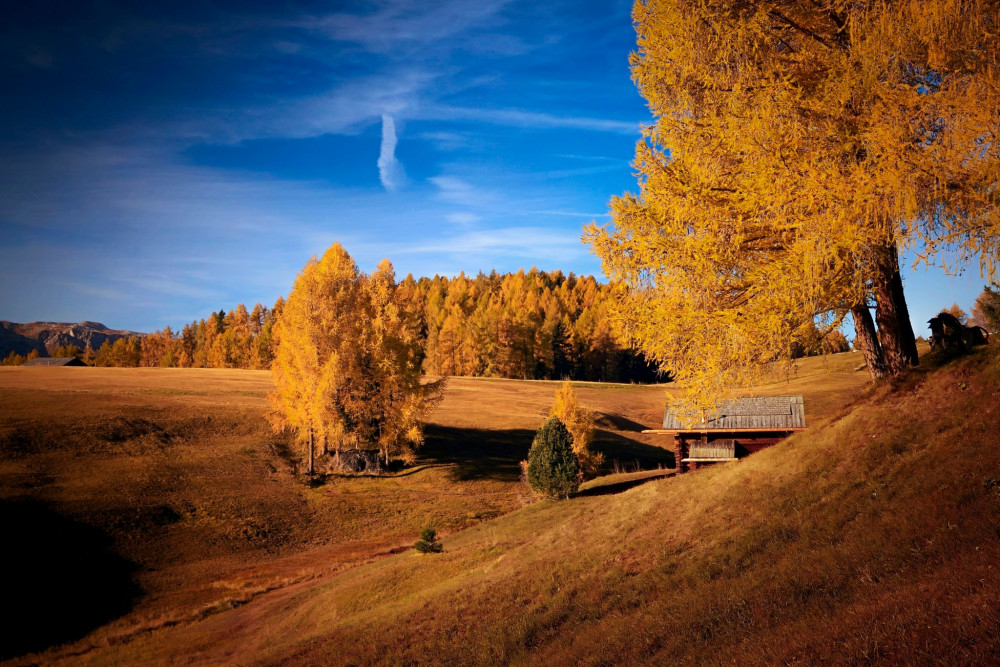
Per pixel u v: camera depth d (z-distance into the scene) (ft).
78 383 204.54
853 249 31.50
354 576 79.30
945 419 35.99
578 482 103.24
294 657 48.49
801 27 37.24
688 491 50.78
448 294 640.58
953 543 24.82
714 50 37.27
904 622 19.79
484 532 85.35
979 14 27.73
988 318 40.75
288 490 136.05
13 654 69.00
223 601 81.71
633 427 235.40
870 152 31.01
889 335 42.29
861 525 30.89
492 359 387.55
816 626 22.79
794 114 33.60
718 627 27.61
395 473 155.33
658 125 42.06
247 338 449.48
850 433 41.01
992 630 17.08
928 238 29.99
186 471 134.21
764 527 36.40
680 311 38.86
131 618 78.69
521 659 34.86
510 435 199.62
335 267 147.02
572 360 416.26
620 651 29.94
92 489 115.75
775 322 34.24
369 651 44.04
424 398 158.61
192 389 209.77
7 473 114.73
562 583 43.70
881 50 30.50
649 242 39.24
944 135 29.04
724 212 36.55
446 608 48.11
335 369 138.00
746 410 81.66
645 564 40.73
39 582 85.81
